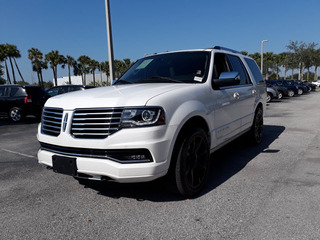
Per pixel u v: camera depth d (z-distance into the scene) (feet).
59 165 9.61
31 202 10.33
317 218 8.46
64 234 8.07
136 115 8.63
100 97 9.43
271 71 201.46
